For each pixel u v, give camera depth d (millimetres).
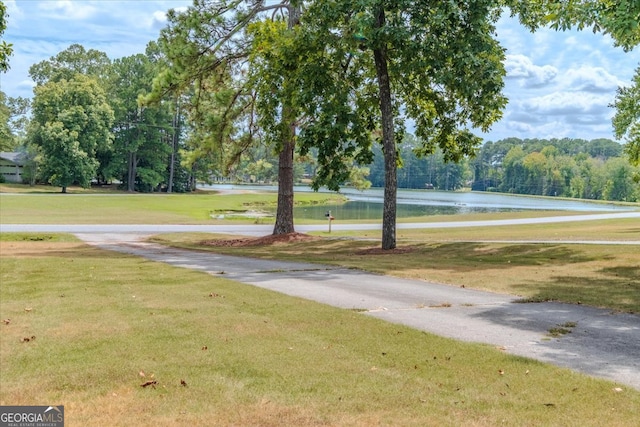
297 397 4531
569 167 131875
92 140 71125
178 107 24719
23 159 77938
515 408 4297
